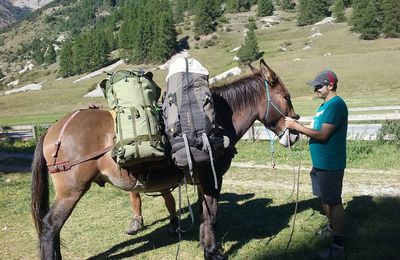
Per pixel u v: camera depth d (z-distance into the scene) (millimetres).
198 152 5059
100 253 6348
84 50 134250
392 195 7941
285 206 7812
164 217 7742
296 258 5695
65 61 140000
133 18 157125
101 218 7887
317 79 5355
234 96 5750
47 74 155125
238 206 7988
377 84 51188
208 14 138625
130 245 6578
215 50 122750
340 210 5441
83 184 5035
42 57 196000
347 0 140875
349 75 57000
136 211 7043
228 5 166500
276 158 12094
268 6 152250
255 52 94875
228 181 9930
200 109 5035
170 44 122562
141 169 5078
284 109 5891
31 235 7254
